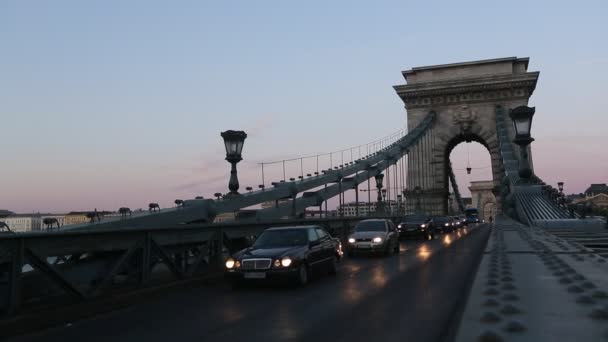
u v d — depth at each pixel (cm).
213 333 716
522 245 1392
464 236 3462
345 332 695
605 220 2455
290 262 1153
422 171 7531
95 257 978
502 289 666
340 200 3228
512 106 7312
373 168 4488
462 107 7512
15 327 739
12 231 875
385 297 988
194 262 1271
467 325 471
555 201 3238
